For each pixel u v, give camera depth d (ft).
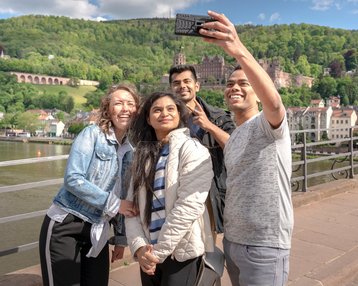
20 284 7.13
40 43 419.74
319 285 7.90
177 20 4.04
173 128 5.00
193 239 4.74
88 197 5.09
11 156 138.21
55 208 5.32
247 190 4.63
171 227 4.58
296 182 15.39
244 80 5.42
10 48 400.47
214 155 6.18
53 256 5.23
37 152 159.22
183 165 4.73
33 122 265.75
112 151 5.44
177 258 4.78
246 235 4.66
